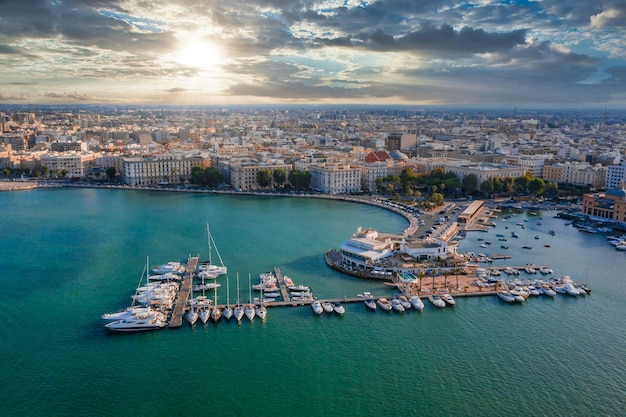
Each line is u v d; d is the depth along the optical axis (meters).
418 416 198.12
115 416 197.12
